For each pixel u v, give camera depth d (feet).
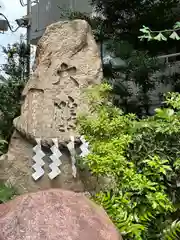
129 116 10.72
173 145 10.05
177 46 22.79
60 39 15.70
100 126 9.70
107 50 23.22
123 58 22.75
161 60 23.07
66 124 14.44
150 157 9.63
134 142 10.00
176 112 10.79
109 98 12.39
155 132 10.15
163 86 23.58
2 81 26.66
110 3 23.15
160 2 22.31
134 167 9.66
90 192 12.10
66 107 14.70
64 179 13.66
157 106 22.79
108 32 23.68
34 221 6.10
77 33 15.74
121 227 8.25
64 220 6.22
